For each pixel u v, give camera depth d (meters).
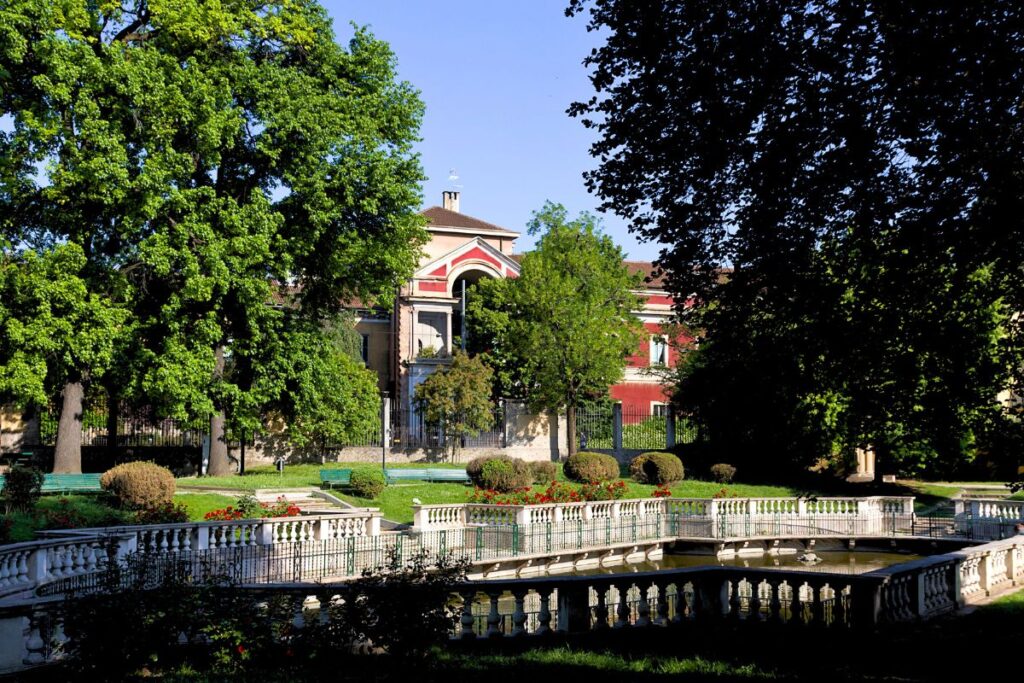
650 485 44.34
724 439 47.00
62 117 30.17
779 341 15.88
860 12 13.34
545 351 51.16
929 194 13.90
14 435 44.81
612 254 55.53
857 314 15.05
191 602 11.77
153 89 31.25
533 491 39.91
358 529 28.20
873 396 15.67
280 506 29.94
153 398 36.22
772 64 13.96
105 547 18.84
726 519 36.97
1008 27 12.38
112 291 33.44
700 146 14.99
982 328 15.15
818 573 14.95
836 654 13.01
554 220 54.94
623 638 14.11
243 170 37.66
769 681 11.28
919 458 42.16
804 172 14.41
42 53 28.55
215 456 40.06
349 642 12.05
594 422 53.03
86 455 42.88
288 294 42.38
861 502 38.16
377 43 39.41
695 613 15.29
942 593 17.22
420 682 10.98
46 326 29.64
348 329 54.59
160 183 31.78
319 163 36.44
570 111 16.23
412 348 57.62
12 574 17.58
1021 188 13.36
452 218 65.25
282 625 12.37
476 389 49.81
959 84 12.91
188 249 33.19
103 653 10.88
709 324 16.52
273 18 36.09
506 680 11.04
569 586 14.58
